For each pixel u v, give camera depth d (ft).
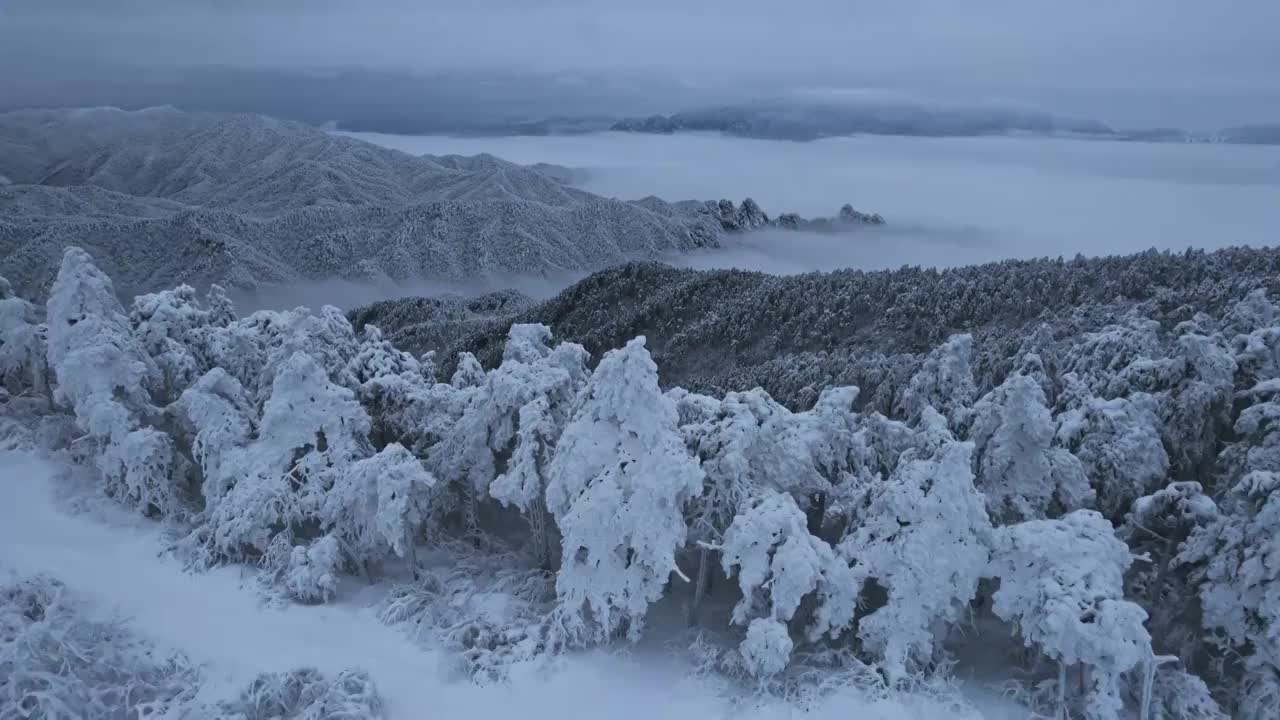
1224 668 55.93
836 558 56.39
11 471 89.25
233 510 72.38
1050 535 52.54
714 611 66.28
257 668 59.93
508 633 62.08
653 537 57.82
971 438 70.74
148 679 58.23
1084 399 75.72
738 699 55.26
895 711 52.90
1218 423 71.61
